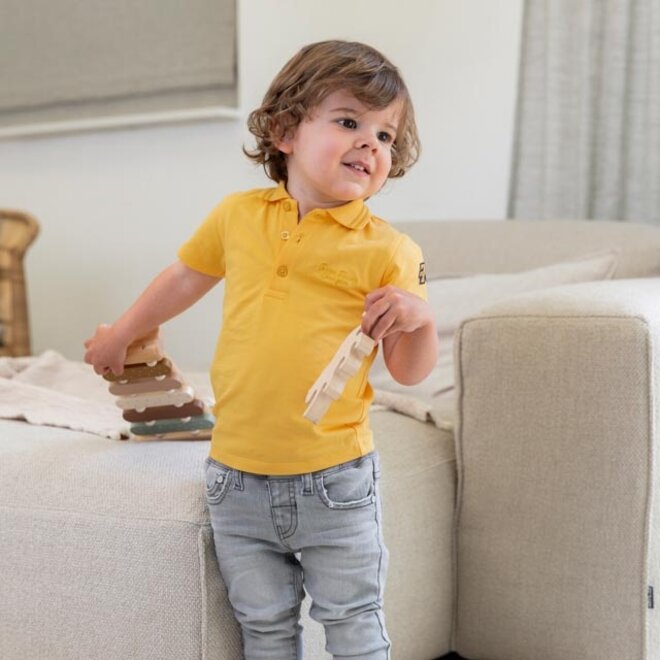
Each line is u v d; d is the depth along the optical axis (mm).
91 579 1240
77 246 3107
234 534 1166
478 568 1580
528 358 1503
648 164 2365
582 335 1457
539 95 2480
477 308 1916
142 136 2934
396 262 1161
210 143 2805
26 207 3197
